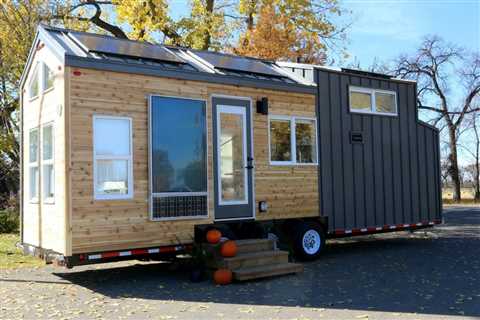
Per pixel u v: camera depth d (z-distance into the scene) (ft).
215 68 34.27
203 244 29.94
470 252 39.37
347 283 28.02
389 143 42.63
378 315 21.26
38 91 32.24
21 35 54.65
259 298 24.80
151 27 66.59
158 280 30.14
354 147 40.32
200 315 21.91
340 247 43.96
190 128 31.76
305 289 26.61
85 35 33.35
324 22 74.84
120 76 29.25
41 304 24.54
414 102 44.91
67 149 27.14
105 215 28.09
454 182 132.77
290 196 36.29
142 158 29.73
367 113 41.39
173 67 31.71
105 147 28.48
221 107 33.37
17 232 56.44
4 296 26.40
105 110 28.55
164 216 30.19
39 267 35.35
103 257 27.89
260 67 38.93
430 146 45.62
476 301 23.45
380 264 34.30
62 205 27.32
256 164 34.78
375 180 41.32
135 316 22.00
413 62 129.70
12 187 73.41
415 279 28.89
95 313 22.65
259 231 34.60
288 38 72.43
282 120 36.50
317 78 38.63
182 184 31.14
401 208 42.83
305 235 36.09
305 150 37.58
